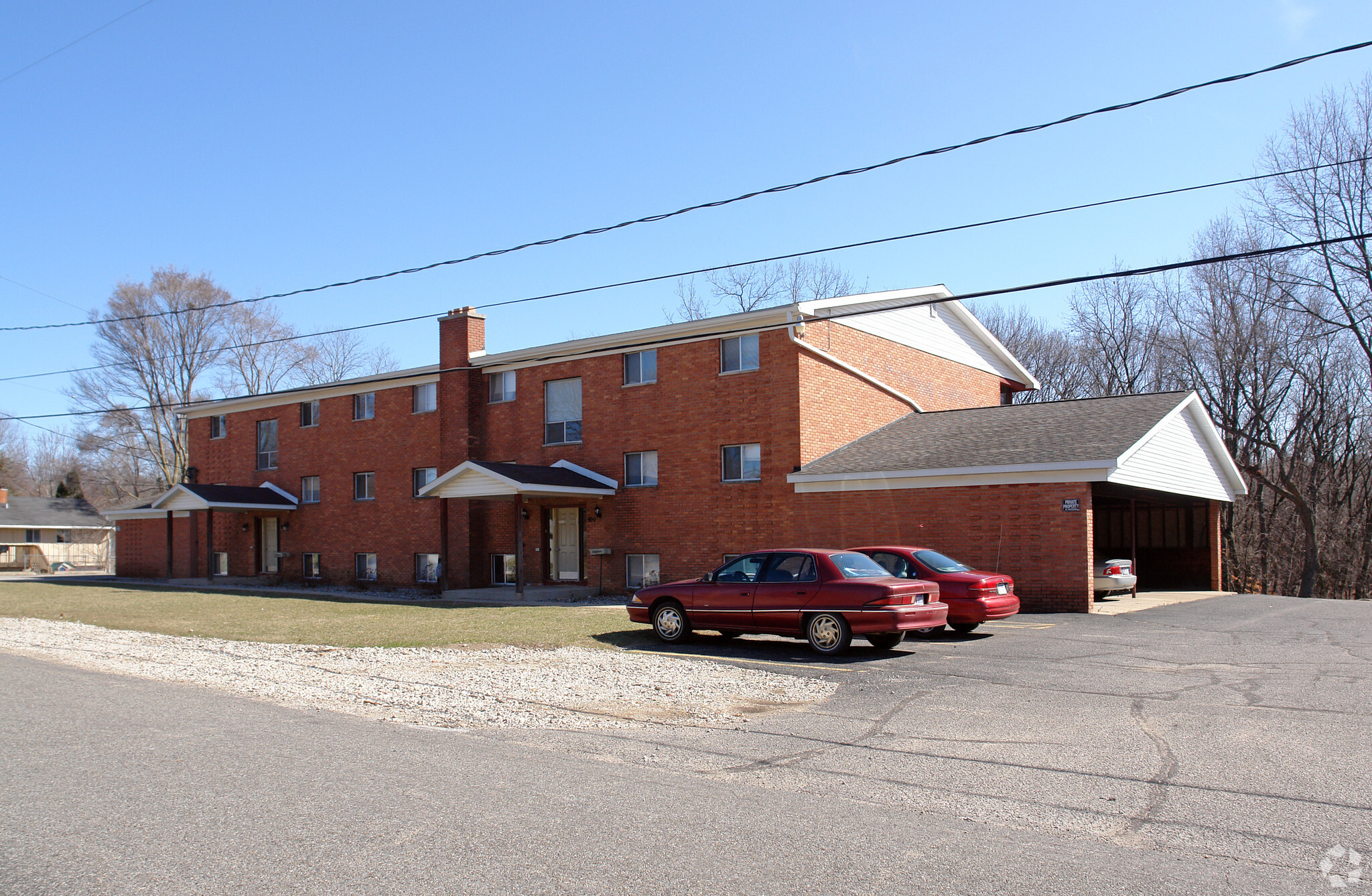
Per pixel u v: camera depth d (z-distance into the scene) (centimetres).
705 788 684
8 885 487
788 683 1163
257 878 497
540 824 588
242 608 2395
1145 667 1216
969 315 3169
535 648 1512
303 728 898
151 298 5566
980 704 1007
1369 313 3234
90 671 1316
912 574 1597
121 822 593
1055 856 538
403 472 3184
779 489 2347
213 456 3903
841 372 2497
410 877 499
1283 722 884
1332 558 3628
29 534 6034
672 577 2520
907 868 516
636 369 2648
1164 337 4012
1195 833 580
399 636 1677
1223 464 2611
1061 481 1928
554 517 2844
